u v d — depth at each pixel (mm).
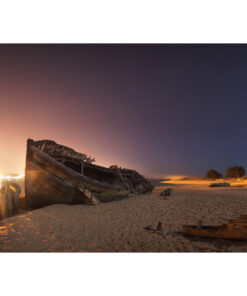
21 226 8023
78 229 7605
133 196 14930
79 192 11773
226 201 11352
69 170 11430
